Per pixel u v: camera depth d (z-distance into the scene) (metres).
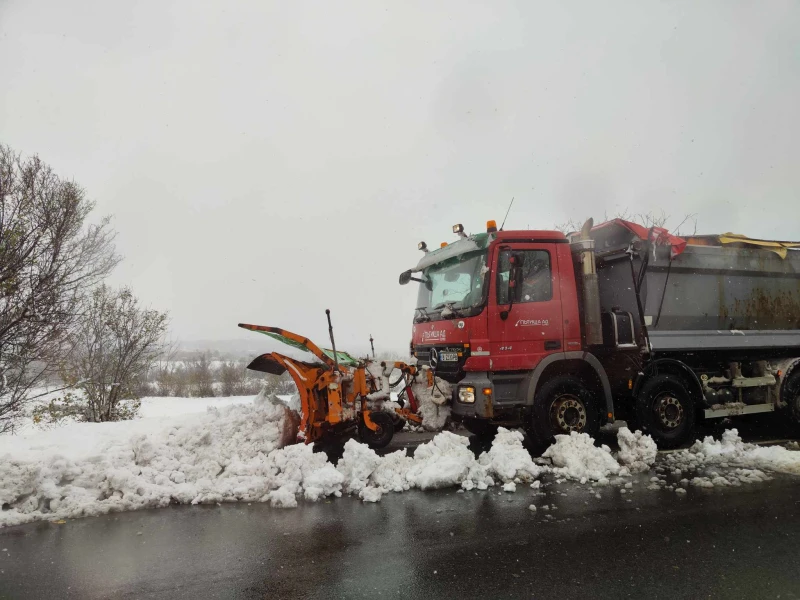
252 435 6.23
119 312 9.67
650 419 7.21
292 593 3.31
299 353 7.48
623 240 7.82
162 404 13.49
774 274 8.73
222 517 4.84
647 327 7.55
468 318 6.84
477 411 6.64
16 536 4.42
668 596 3.19
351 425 7.29
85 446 6.14
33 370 6.75
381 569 3.64
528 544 4.03
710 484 5.48
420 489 5.56
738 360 8.44
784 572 3.48
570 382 6.95
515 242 7.02
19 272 6.30
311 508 5.06
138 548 4.12
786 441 7.96
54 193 6.90
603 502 5.03
